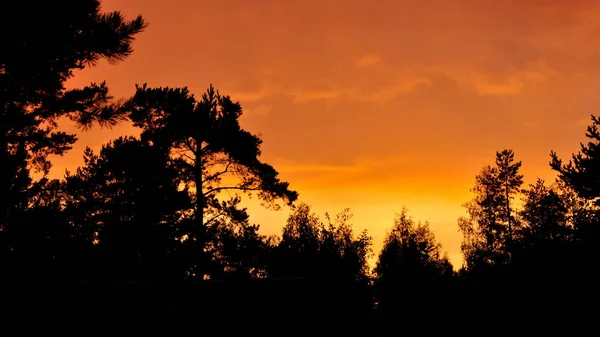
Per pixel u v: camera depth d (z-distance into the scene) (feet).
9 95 46.21
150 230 93.91
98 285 59.93
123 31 46.60
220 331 61.93
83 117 49.80
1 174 45.78
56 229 48.14
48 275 47.93
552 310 84.69
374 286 141.79
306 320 69.10
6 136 47.09
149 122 93.25
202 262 93.91
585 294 81.97
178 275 93.40
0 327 43.55
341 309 75.15
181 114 89.40
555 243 89.35
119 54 47.98
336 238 122.62
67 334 48.78
